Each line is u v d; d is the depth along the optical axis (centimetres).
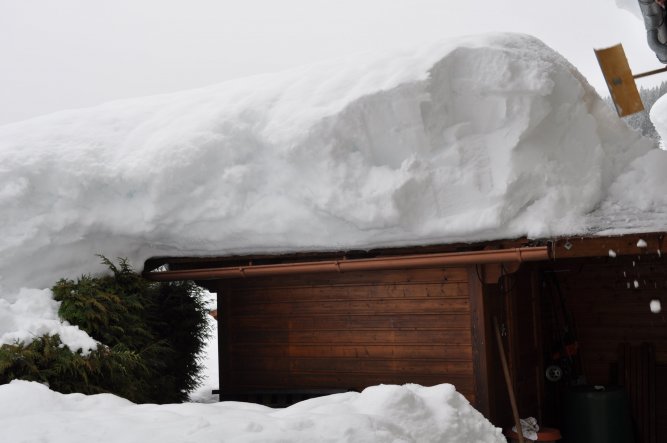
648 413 850
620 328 879
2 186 768
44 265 772
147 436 406
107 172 776
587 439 790
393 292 738
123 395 702
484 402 679
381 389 497
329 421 439
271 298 816
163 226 779
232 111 754
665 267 858
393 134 655
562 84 666
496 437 528
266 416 464
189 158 743
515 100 640
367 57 736
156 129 807
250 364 825
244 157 741
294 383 794
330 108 677
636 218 638
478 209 643
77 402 539
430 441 472
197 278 789
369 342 750
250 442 396
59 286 748
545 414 843
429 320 716
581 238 621
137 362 716
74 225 777
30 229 761
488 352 686
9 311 702
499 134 652
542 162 655
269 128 707
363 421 443
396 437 446
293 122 691
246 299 833
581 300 902
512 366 753
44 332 675
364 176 670
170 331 909
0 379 633
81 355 674
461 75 658
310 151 675
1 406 503
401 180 647
